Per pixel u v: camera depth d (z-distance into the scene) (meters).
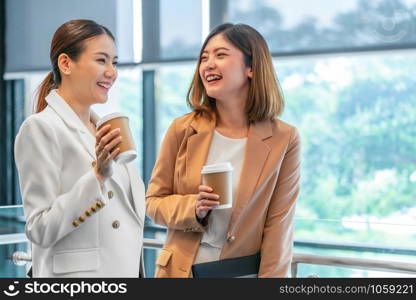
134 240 1.66
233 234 1.98
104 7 5.50
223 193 1.81
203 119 2.07
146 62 5.34
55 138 1.54
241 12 5.02
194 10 5.16
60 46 1.61
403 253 1.95
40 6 5.85
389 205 5.67
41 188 1.50
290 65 5.89
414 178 5.59
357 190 5.75
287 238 2.07
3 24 6.04
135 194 1.68
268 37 4.93
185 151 2.06
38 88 1.72
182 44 5.20
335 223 2.15
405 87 5.57
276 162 2.03
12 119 6.17
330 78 5.79
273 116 2.08
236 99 2.05
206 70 2.00
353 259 2.00
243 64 2.02
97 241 1.57
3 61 6.06
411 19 4.48
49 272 1.55
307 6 4.78
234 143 2.04
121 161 1.50
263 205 2.02
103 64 1.61
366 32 4.61
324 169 5.85
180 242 2.01
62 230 1.47
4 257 2.33
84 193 1.47
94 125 1.73
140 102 5.80
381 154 5.67
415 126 5.55
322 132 5.84
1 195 6.14
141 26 5.35
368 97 5.69
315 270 2.09
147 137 5.57
